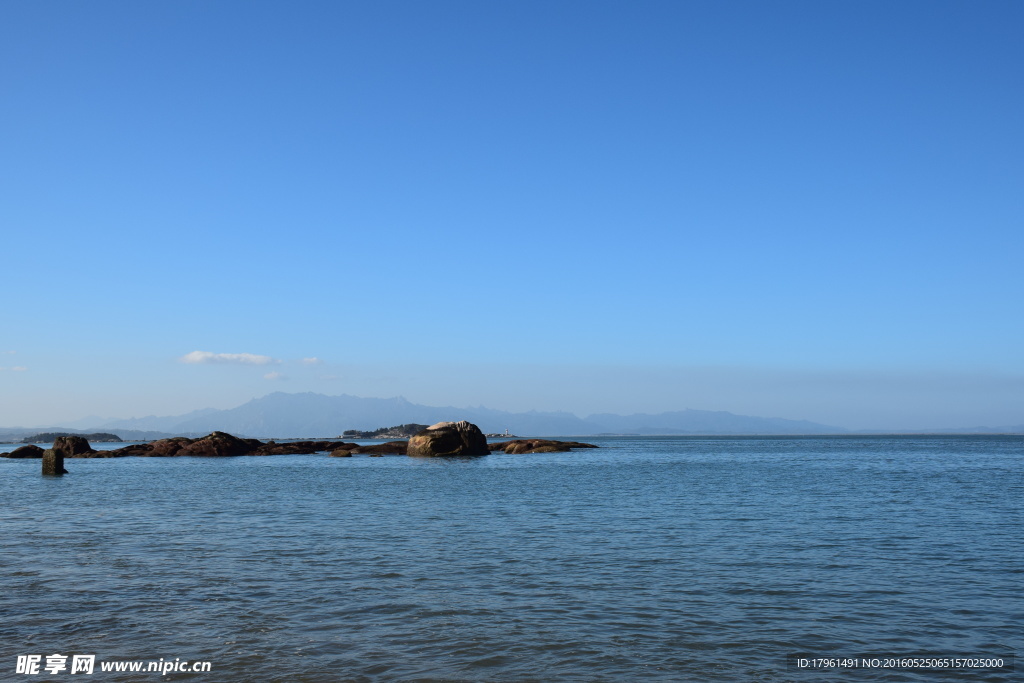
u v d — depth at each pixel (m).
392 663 11.18
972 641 12.45
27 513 30.59
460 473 62.28
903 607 14.58
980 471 64.56
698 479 53.75
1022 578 17.23
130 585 16.25
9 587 15.99
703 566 18.59
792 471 65.31
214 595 15.32
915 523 26.94
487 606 14.51
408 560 19.36
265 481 52.19
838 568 18.36
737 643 12.27
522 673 10.80
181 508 32.69
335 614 13.88
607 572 17.81
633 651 11.81
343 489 44.12
